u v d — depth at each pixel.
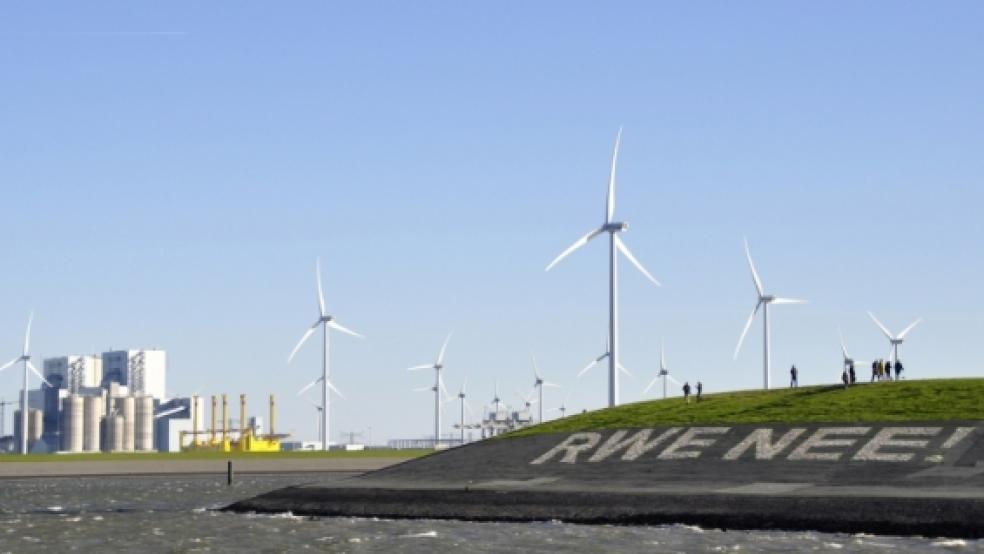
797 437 100.44
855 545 68.69
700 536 74.12
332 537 76.75
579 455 106.19
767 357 172.62
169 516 97.94
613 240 153.12
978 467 86.31
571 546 70.12
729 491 85.31
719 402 123.19
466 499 92.88
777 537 73.00
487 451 114.44
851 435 98.81
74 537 79.56
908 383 119.50
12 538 79.25
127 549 72.50
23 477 193.00
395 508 94.06
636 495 86.75
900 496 78.06
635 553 66.62
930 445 93.25
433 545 71.62
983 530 71.44
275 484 159.75
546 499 89.44
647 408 126.19
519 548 69.56
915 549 66.81
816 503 79.12
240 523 89.06
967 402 106.06
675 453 101.50
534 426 126.25
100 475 196.00
